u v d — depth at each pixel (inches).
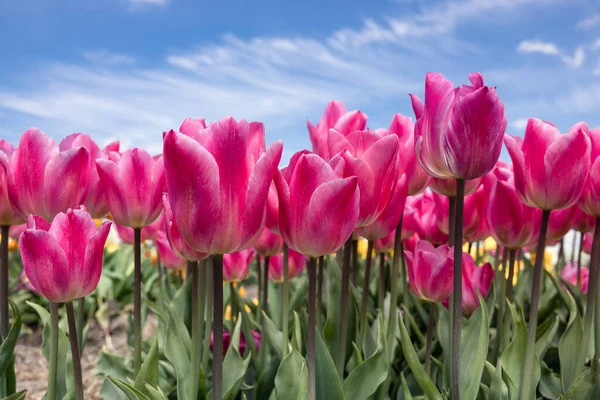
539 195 15.8
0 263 18.6
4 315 18.7
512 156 16.3
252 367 23.2
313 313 13.4
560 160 15.2
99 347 42.9
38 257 13.6
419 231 25.5
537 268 16.5
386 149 13.7
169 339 19.5
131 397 16.4
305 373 14.0
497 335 21.7
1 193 17.5
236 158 11.6
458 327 14.0
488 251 38.9
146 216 17.7
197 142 11.3
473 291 21.6
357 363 17.2
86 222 14.0
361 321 19.4
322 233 12.4
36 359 41.0
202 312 20.7
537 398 21.9
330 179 12.2
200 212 11.6
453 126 12.9
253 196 11.8
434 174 13.9
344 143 15.6
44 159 16.5
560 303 26.6
